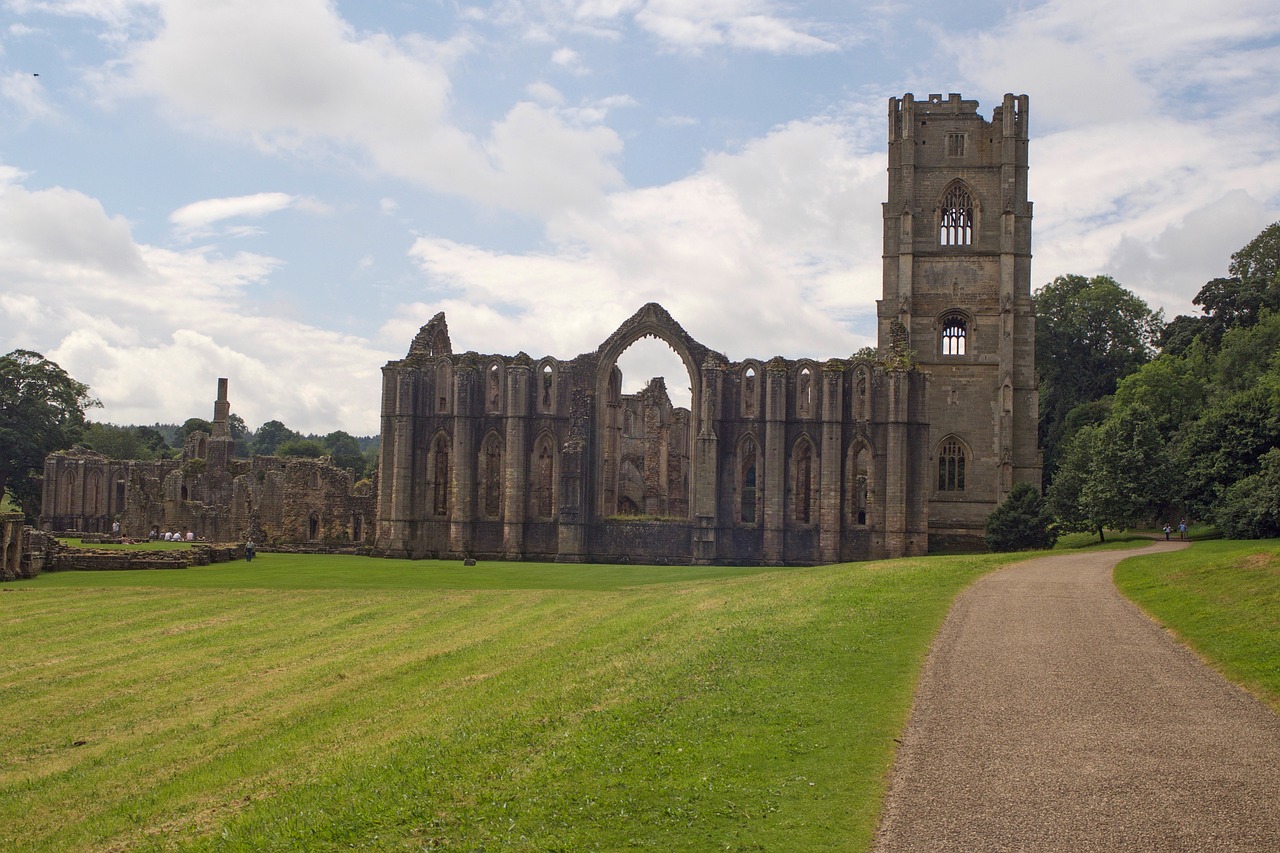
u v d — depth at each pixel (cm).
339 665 3866
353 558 8675
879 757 2116
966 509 10612
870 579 4941
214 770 2631
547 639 4181
